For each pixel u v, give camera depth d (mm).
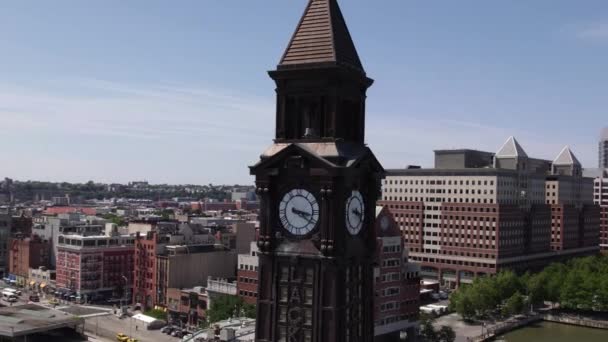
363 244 53906
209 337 125188
